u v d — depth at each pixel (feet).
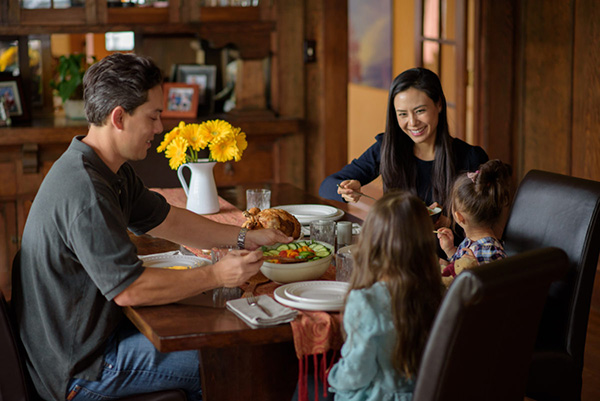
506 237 7.52
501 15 13.71
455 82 14.75
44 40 13.61
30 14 12.64
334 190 8.51
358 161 8.99
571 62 12.36
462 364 4.70
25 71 13.50
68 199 5.57
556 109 12.85
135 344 6.04
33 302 5.87
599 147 11.87
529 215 7.33
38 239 5.72
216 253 6.20
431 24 15.97
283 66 13.66
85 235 5.49
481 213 6.57
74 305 5.80
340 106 13.93
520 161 13.98
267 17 13.46
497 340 4.91
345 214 8.76
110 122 5.89
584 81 12.09
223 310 5.62
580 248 6.70
